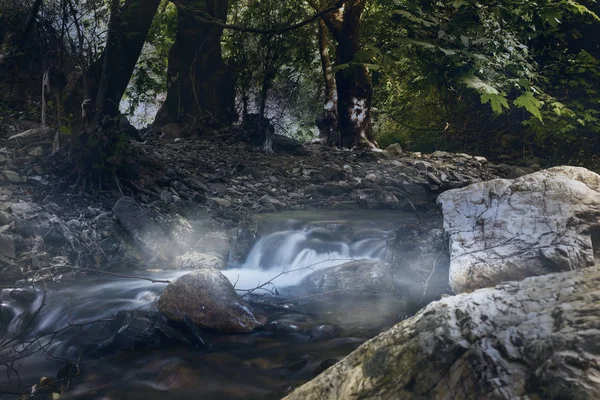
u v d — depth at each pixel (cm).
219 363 367
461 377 146
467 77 411
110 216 661
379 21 1338
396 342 165
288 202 862
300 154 1199
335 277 528
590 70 1349
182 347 394
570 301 151
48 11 899
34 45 1027
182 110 1305
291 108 1641
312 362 366
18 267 552
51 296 497
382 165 1106
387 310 464
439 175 1052
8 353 402
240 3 1493
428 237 518
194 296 437
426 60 437
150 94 1656
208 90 1316
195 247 658
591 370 128
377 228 678
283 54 1396
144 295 499
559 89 1388
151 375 352
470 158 1234
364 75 1333
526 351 142
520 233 428
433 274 493
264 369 358
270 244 660
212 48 1327
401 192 927
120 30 1038
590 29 1425
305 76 1648
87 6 859
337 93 1369
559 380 129
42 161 745
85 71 785
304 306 484
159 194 765
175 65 1326
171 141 1207
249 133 1240
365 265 533
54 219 621
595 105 1398
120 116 777
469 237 443
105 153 736
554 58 1401
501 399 135
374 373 163
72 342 411
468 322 156
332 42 1582
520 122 1391
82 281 545
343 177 990
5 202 634
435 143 1530
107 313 462
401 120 1620
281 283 573
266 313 466
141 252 631
